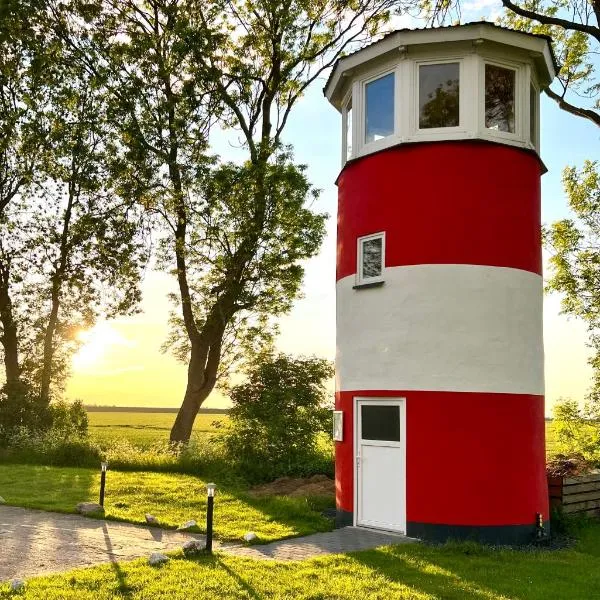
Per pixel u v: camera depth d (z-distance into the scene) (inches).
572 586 315.3
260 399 788.6
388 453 449.4
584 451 828.0
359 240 485.1
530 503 435.8
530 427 446.0
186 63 944.3
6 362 1088.2
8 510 478.9
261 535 408.2
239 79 981.2
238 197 910.4
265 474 723.4
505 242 451.5
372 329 465.1
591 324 869.8
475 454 425.4
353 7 986.7
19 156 1035.9
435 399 432.8
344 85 518.6
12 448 885.2
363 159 486.0
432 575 324.8
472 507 419.8
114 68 928.9
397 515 437.7
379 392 453.7
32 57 960.3
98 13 949.2
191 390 969.5
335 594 285.3
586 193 878.4
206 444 810.8
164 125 940.0
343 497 473.1
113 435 1529.3
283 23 962.1
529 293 459.8
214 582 293.6
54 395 1089.4
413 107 457.1
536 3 745.0
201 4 968.9
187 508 498.0
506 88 466.3
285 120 1033.5
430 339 439.2
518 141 463.2
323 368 815.7
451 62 456.1
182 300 977.5
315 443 772.0
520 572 339.6
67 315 1071.0
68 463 799.1
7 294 1085.1
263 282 941.2
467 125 449.1
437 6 710.5
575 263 884.6
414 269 447.8
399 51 455.2
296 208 918.4
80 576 296.4
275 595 280.5
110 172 951.6
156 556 326.3
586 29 671.8
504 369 440.1
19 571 308.3
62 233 1068.5
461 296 439.8
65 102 964.6
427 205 449.7
